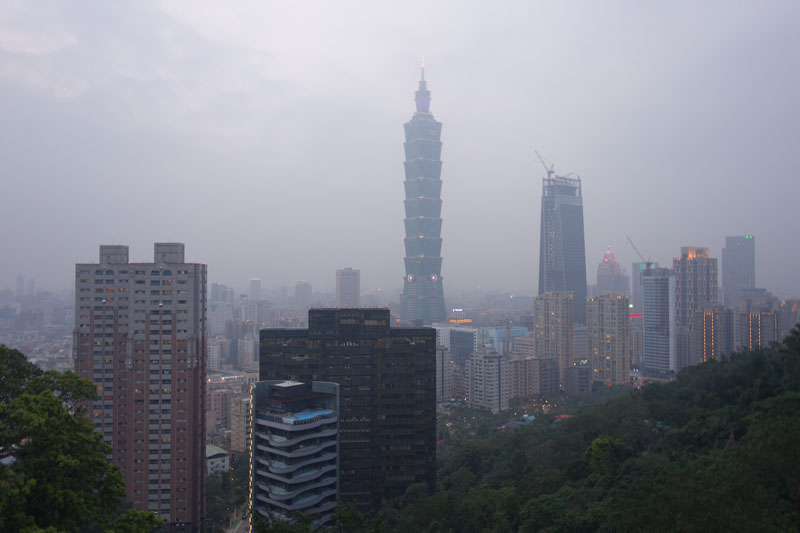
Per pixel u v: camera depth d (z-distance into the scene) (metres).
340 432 192.75
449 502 153.50
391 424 195.50
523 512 127.44
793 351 164.50
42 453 58.75
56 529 51.91
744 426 144.25
